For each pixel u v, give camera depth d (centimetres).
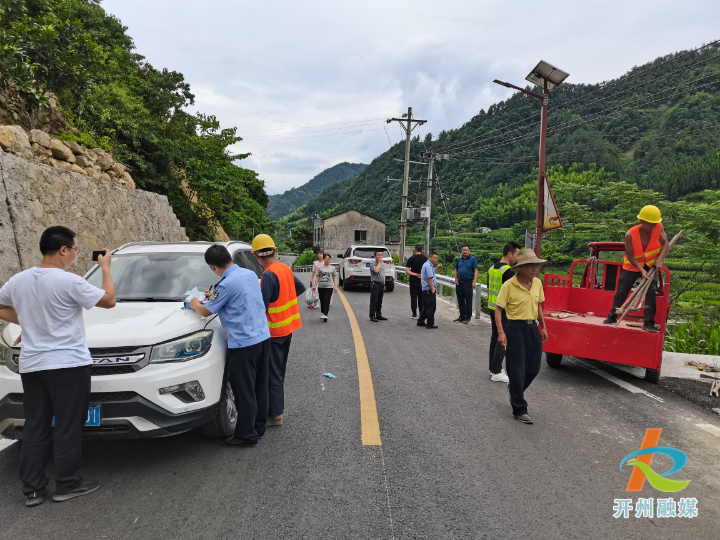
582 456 390
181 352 357
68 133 1141
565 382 613
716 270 1402
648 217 586
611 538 276
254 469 357
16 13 912
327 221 5225
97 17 1861
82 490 318
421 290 1038
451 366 686
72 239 324
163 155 1633
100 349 336
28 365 302
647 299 595
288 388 564
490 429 446
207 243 562
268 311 443
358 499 314
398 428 444
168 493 320
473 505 309
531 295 471
